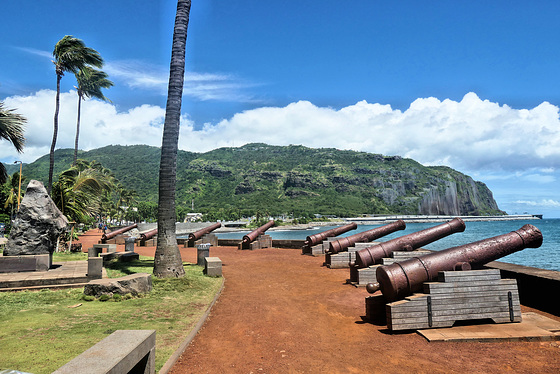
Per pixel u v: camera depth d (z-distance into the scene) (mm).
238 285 10727
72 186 20062
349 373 4465
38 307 6918
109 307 7121
